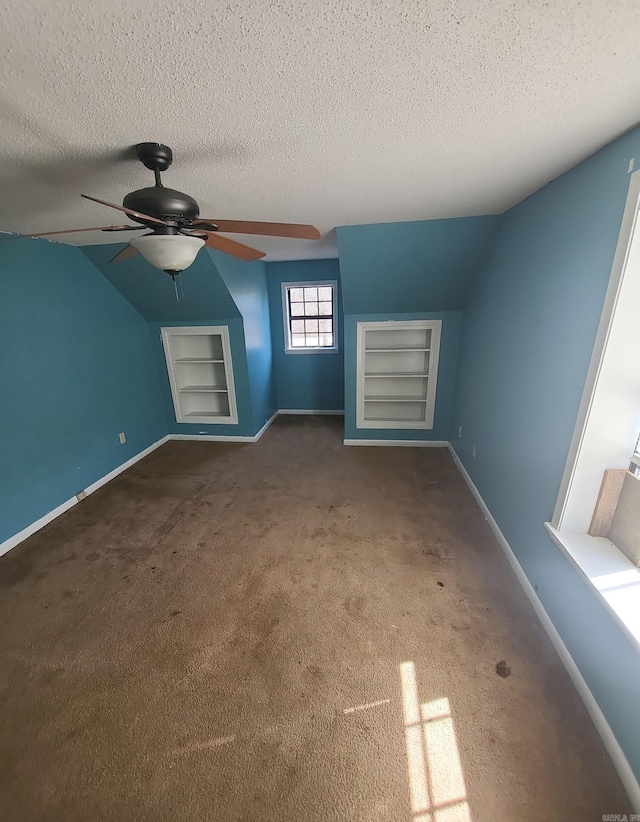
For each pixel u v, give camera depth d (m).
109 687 1.56
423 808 1.17
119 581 2.17
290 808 1.18
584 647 1.48
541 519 1.88
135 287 3.51
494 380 2.64
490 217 2.57
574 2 0.70
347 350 3.92
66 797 1.21
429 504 2.93
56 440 2.88
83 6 0.67
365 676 1.58
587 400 1.51
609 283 1.39
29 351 2.66
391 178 1.73
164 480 3.45
